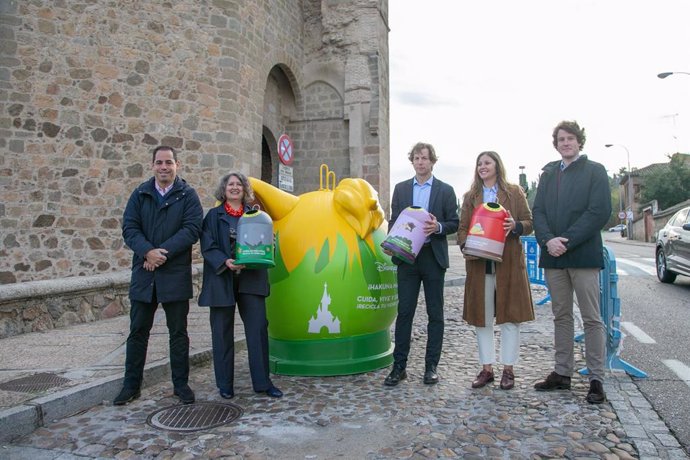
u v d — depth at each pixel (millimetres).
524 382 4883
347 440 3611
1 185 8969
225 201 4734
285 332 5184
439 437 3625
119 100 9734
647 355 5883
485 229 4578
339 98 15227
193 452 3445
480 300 4797
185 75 10250
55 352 5648
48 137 9258
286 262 5109
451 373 5223
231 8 10750
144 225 4488
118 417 4094
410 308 4969
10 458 3391
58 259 9258
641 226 43281
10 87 9070
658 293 10688
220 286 4504
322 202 5316
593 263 4352
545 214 4703
